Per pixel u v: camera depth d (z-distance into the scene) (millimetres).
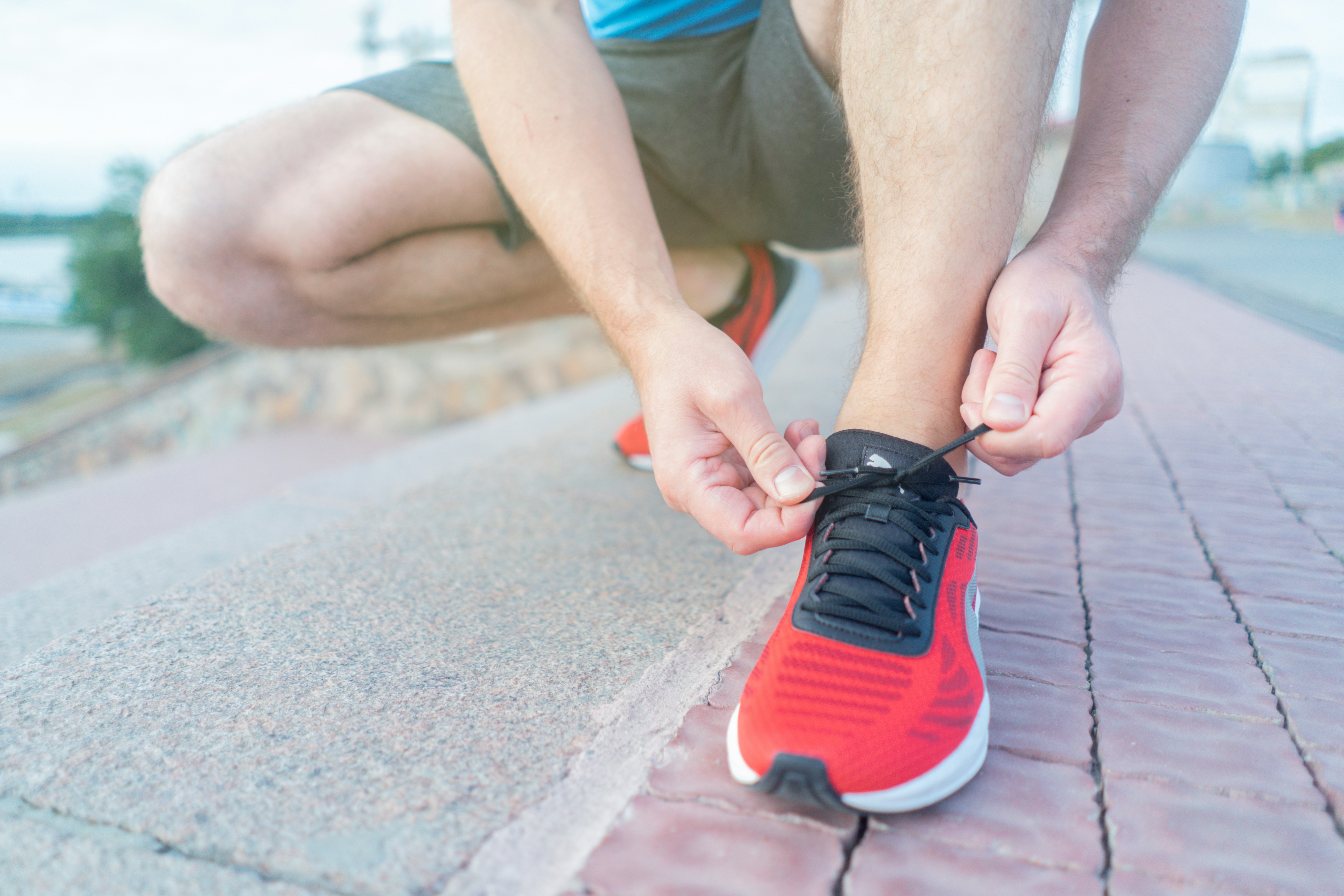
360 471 2652
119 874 693
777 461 820
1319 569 1416
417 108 1467
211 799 788
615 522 1674
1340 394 2973
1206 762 856
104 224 27406
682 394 885
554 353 6871
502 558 1468
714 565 1438
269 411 8242
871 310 963
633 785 820
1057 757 867
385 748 877
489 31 1147
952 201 886
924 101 890
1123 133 1040
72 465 10117
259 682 1017
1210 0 1068
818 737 739
